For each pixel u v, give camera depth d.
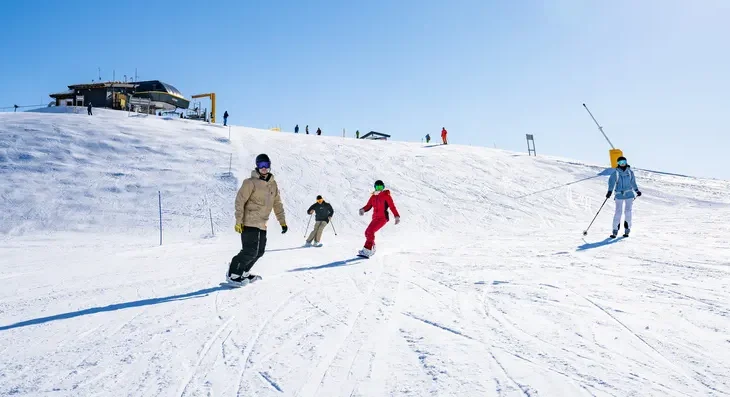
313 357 2.81
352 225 16.55
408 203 19.20
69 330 3.57
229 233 15.45
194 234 15.31
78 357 2.92
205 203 18.25
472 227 16.41
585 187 22.52
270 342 3.14
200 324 3.65
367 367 2.60
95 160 22.16
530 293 4.31
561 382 2.29
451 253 7.72
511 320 3.46
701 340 2.85
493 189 21.75
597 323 3.29
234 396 2.27
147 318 3.88
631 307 3.67
